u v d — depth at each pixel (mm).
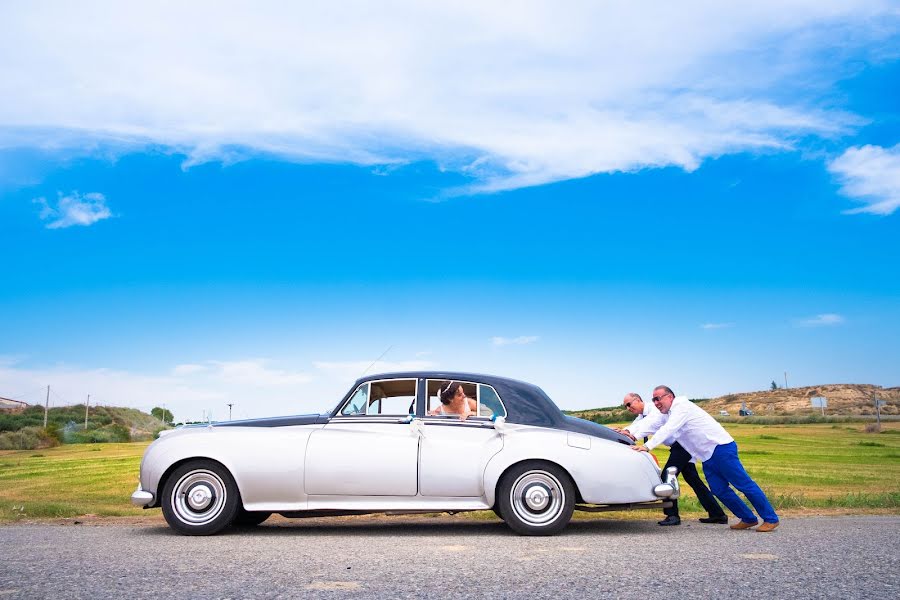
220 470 7293
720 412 92625
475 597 4082
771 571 4836
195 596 4121
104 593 4199
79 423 79875
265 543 6500
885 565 5055
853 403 98312
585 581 4531
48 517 10234
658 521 8586
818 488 15523
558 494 7184
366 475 7215
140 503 7234
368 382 7668
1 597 4086
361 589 4309
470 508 7246
